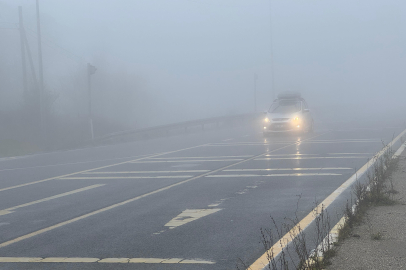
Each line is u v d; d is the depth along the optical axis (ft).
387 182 34.86
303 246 18.25
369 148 60.85
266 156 57.26
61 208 31.27
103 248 21.48
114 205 31.53
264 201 30.94
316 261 17.40
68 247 21.85
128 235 23.61
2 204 33.60
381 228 22.52
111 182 41.98
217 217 26.89
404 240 20.36
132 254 20.40
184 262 19.08
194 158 58.70
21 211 30.83
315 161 50.52
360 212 25.18
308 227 23.63
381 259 17.97
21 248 22.00
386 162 42.45
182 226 25.07
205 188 36.91
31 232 25.05
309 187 35.45
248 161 53.11
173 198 33.27
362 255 18.57
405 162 44.80
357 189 30.04
